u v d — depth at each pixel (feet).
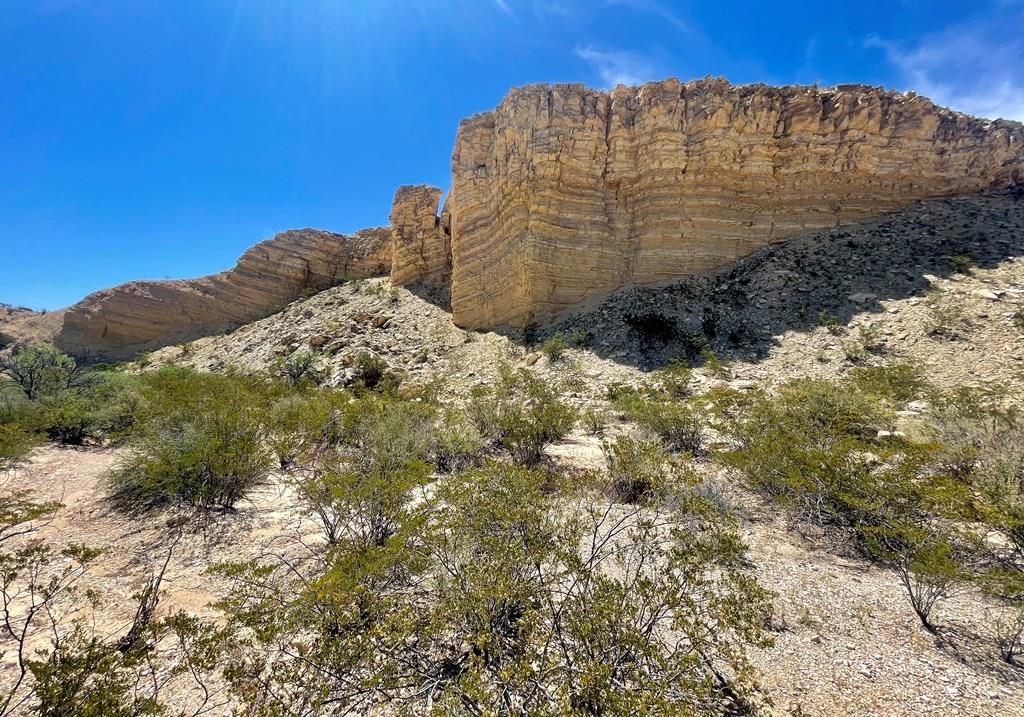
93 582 17.43
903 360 48.96
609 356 65.57
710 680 9.32
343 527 21.45
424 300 110.22
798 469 22.00
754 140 77.71
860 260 68.80
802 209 78.18
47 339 177.58
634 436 36.55
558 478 24.27
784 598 14.85
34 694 11.17
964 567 14.94
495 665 10.23
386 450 26.27
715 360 57.31
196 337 154.51
